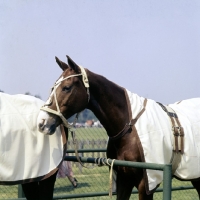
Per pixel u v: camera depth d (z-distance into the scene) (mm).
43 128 3566
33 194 3916
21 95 3854
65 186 8016
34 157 3611
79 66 3844
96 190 7402
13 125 3562
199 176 4105
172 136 3961
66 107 3697
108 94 3891
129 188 4062
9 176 3494
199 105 4523
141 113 3898
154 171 3697
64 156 3756
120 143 3865
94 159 3625
